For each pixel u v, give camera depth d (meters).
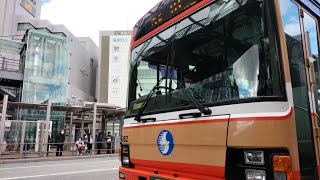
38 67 28.50
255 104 2.75
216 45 3.35
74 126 27.22
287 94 2.71
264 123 2.65
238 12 3.18
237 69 3.03
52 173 11.05
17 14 37.25
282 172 2.51
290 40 3.03
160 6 4.32
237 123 2.80
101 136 21.41
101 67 48.94
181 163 3.28
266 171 2.58
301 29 3.30
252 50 2.95
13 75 27.31
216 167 2.91
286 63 2.81
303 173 2.73
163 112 3.67
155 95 3.91
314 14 3.69
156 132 3.71
